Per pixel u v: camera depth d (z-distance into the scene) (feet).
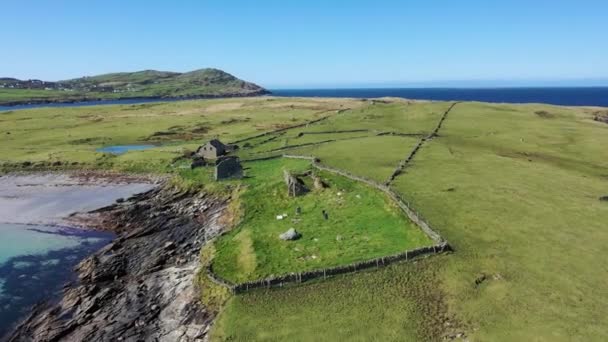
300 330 123.54
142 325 140.67
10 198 305.32
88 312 151.53
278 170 289.74
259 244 174.81
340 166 274.98
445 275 142.51
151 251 202.39
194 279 160.66
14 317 154.10
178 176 315.99
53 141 466.70
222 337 124.36
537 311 122.93
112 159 382.42
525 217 183.93
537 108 555.28
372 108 582.35
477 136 372.79
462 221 179.93
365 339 118.01
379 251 159.53
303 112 628.28
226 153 364.99
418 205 197.77
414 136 368.68
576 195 213.25
